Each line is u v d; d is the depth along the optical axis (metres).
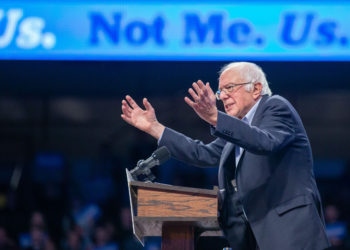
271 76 25.62
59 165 27.69
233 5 23.02
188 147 9.99
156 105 29.81
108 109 32.19
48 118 32.22
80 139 32.22
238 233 9.27
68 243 23.34
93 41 23.47
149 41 23.27
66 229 24.50
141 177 15.91
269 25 22.88
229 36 22.97
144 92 27.58
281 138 8.66
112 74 27.22
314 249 8.38
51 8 23.64
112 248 22.39
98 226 24.17
